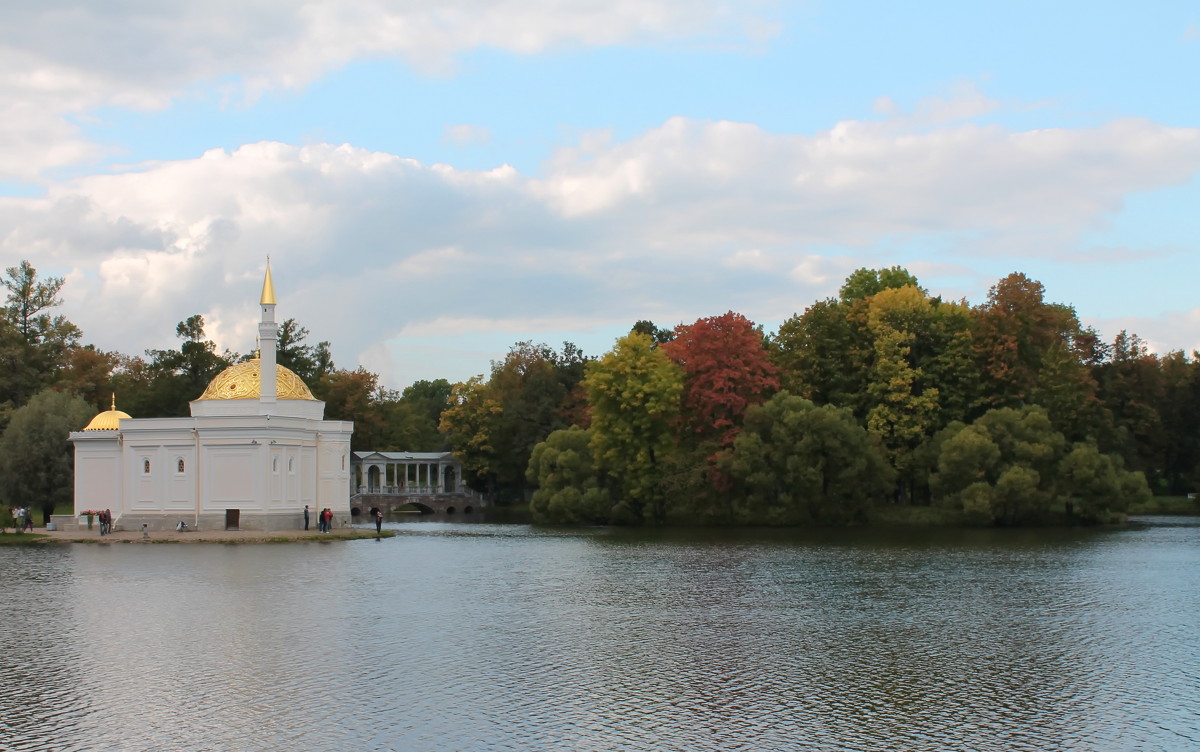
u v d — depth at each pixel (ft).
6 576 214.90
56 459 384.06
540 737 103.09
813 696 117.50
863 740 102.63
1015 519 369.71
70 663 131.44
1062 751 99.91
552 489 423.64
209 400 355.97
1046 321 405.59
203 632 150.92
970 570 228.43
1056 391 388.37
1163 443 455.22
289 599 181.98
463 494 553.23
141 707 112.27
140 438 344.49
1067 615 167.02
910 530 354.74
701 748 100.17
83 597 183.73
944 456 365.20
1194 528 353.92
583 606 175.73
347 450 375.45
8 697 116.16
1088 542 300.61
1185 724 107.76
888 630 153.99
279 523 343.87
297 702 114.11
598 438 403.34
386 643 143.54
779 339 430.20
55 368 532.32
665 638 147.74
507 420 544.62
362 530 360.07
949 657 136.05
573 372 586.04
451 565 241.14
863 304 418.31
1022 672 128.47
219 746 100.32
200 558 256.11
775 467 377.30
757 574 222.28
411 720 107.96
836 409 376.68
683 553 274.16
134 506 345.10
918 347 411.34
